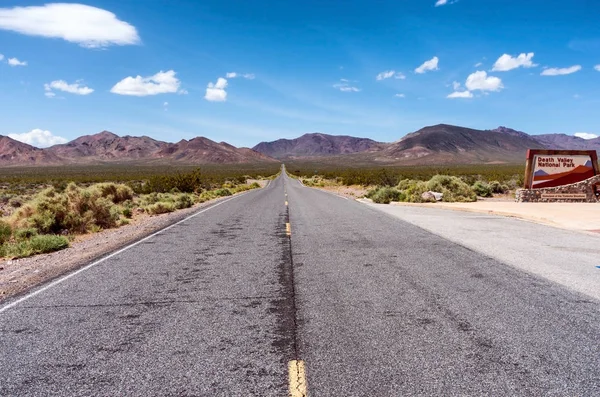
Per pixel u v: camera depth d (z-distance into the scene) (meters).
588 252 8.25
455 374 3.39
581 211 15.38
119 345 4.07
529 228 11.62
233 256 8.30
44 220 12.42
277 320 4.69
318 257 8.07
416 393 3.10
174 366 3.60
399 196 22.91
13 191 40.50
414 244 9.25
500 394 3.09
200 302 5.39
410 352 3.80
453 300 5.31
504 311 4.88
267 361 3.66
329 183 60.47
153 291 5.93
